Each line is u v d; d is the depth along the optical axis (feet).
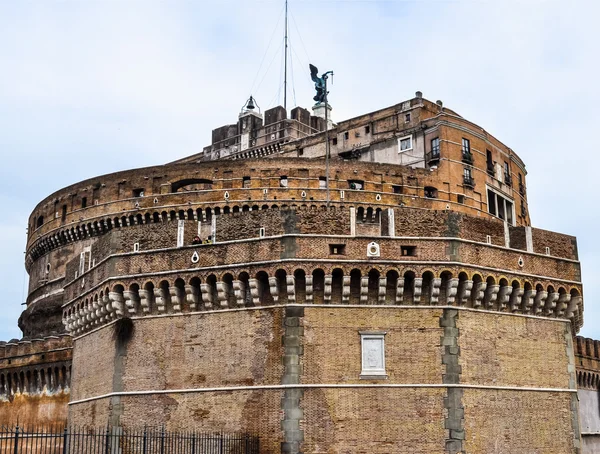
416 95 319.88
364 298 126.93
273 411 122.93
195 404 129.08
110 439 134.41
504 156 339.77
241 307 129.80
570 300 142.82
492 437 127.13
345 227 129.18
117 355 137.90
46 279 316.81
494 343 132.26
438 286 128.06
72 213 307.78
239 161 285.64
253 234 130.93
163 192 290.56
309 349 124.57
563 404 136.87
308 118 382.22
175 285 134.31
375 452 121.60
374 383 124.16
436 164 303.89
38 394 234.58
